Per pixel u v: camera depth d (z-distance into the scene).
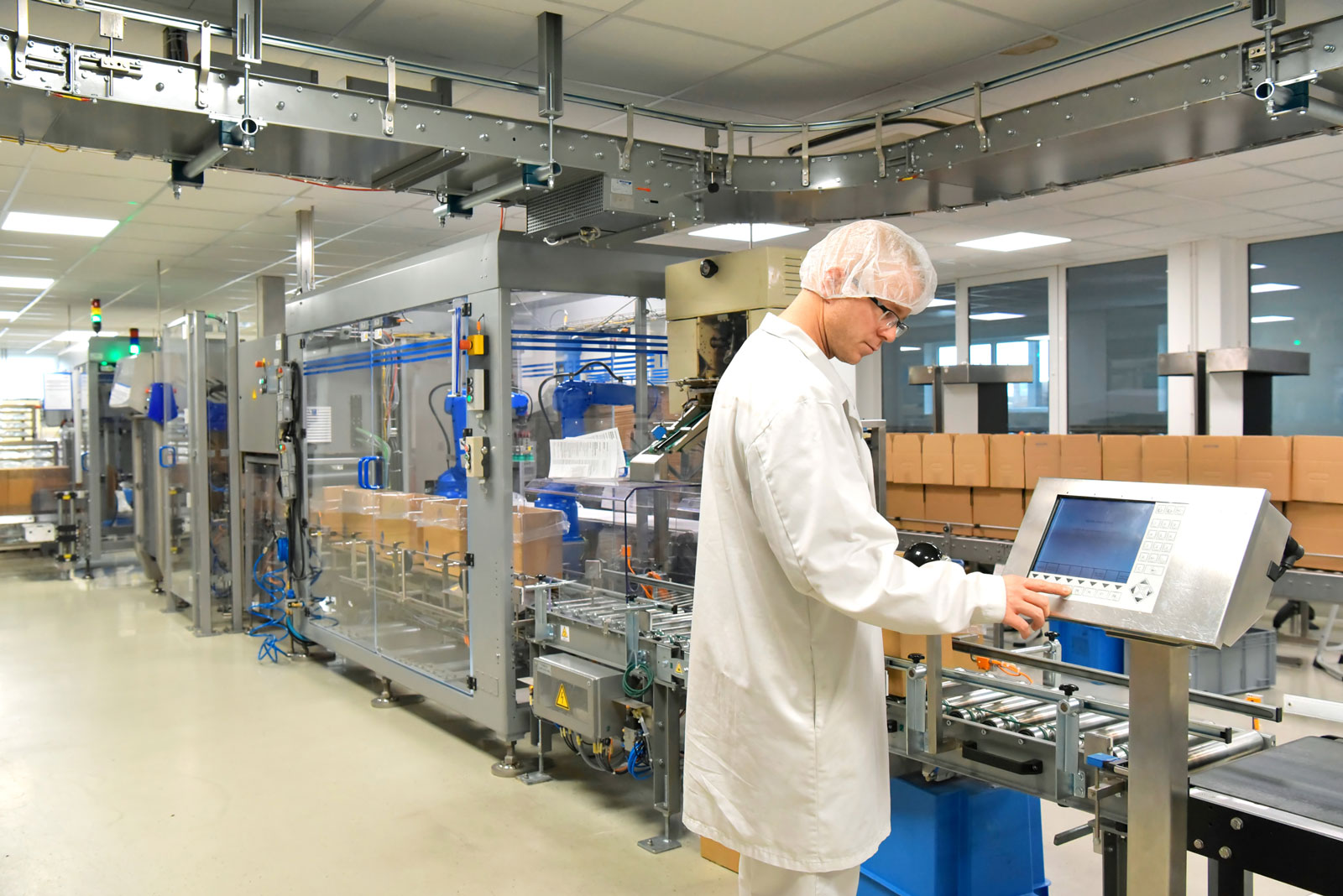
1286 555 1.37
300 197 4.94
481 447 3.29
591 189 3.05
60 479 8.38
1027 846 2.23
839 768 1.41
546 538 3.42
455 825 2.87
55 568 8.20
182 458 5.93
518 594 3.31
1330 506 3.70
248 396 5.45
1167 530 1.33
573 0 2.72
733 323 2.74
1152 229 6.05
